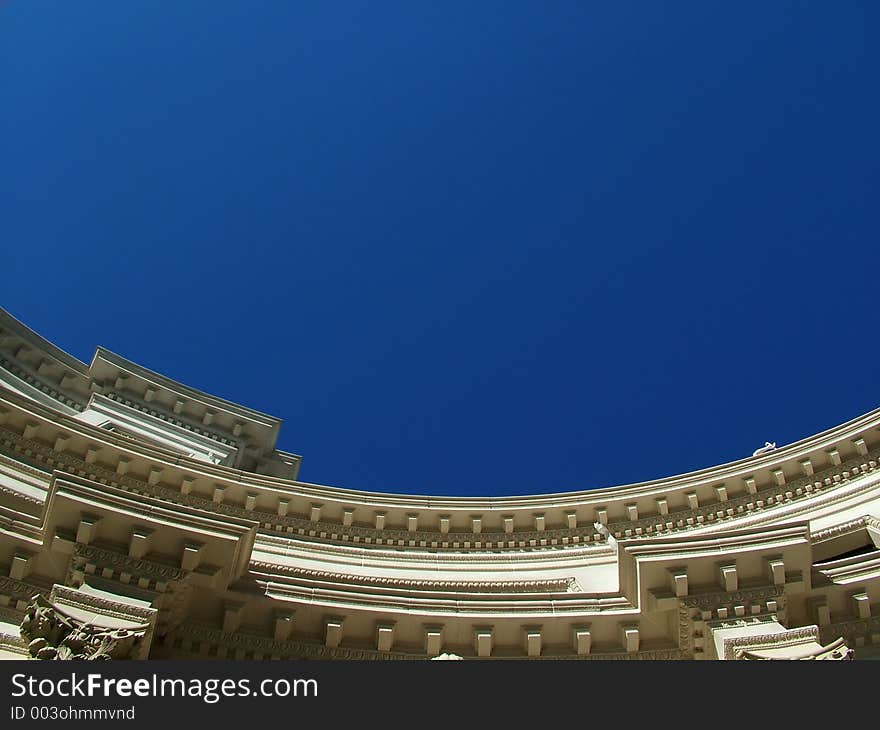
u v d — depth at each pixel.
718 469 36.72
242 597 20.55
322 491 35.69
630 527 36.09
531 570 34.09
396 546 35.53
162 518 20.20
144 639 18.17
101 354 43.25
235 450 43.72
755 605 20.77
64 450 31.70
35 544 19.70
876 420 35.31
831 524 32.97
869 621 21.09
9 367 41.28
